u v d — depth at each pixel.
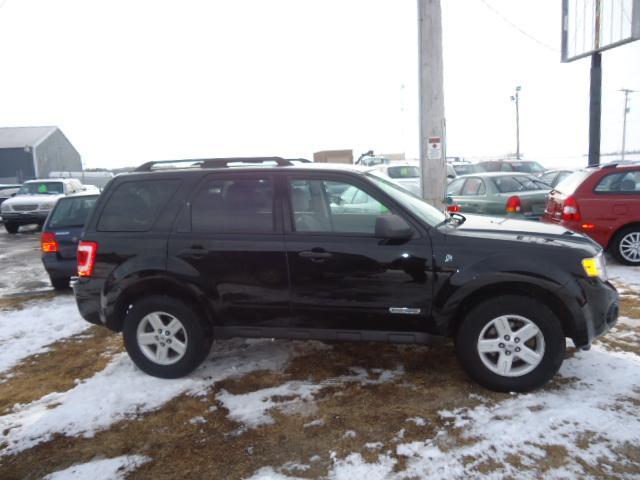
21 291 7.59
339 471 2.74
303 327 3.78
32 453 3.07
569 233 3.81
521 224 4.06
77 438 3.21
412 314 3.57
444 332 3.55
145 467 2.88
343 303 3.65
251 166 4.09
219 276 3.79
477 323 3.46
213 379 3.96
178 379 3.98
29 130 51.00
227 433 3.18
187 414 3.44
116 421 3.39
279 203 3.81
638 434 2.94
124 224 4.02
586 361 3.96
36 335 5.39
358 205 3.79
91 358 4.64
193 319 3.86
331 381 3.84
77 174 34.81
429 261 3.51
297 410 3.42
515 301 3.38
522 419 3.15
